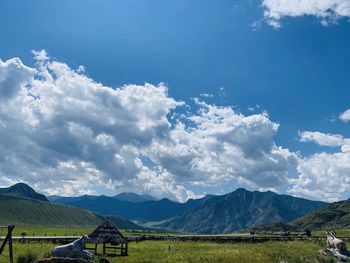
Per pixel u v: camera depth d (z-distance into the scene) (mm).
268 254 51719
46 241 72938
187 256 48062
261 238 93938
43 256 37969
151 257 46781
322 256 54281
